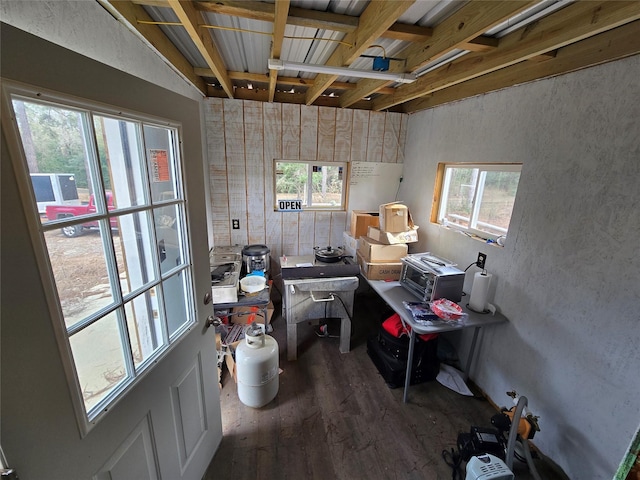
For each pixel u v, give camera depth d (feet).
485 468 4.40
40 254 2.26
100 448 2.95
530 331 6.07
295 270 8.02
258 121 9.86
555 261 5.51
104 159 3.10
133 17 4.39
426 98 9.56
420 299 7.37
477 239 7.60
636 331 4.30
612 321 4.59
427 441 6.04
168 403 4.10
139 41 5.07
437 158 9.23
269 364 6.54
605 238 4.67
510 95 6.45
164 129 3.87
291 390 7.29
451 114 8.51
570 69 5.06
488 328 7.19
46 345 2.33
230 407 6.73
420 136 10.16
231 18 4.94
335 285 8.04
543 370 5.81
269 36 5.64
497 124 6.84
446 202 9.27
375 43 5.90
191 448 4.80
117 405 3.16
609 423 4.66
